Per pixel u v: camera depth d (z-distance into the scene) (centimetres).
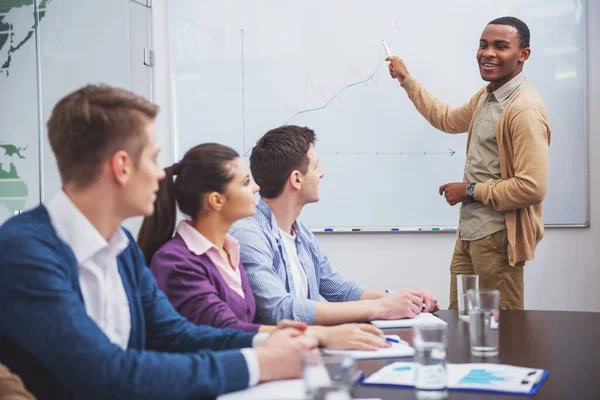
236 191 155
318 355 83
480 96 274
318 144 328
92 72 299
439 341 96
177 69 337
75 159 104
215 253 157
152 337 127
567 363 118
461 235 262
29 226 101
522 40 253
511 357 124
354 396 97
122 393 94
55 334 94
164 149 338
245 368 102
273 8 329
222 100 334
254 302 167
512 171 247
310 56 328
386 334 148
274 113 331
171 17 337
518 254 249
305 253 198
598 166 310
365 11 323
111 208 108
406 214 324
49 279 96
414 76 321
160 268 150
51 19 281
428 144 321
